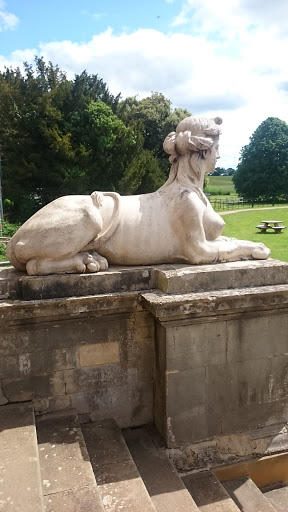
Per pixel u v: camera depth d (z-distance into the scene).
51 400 3.17
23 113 19.28
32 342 3.05
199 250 3.24
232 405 3.31
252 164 35.31
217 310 2.98
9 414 2.95
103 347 3.22
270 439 3.42
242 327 3.20
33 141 19.20
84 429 3.17
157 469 2.94
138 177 20.91
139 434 3.33
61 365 3.14
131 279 3.11
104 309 3.05
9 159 19.27
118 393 3.33
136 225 3.22
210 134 3.38
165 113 28.00
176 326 3.00
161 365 3.17
